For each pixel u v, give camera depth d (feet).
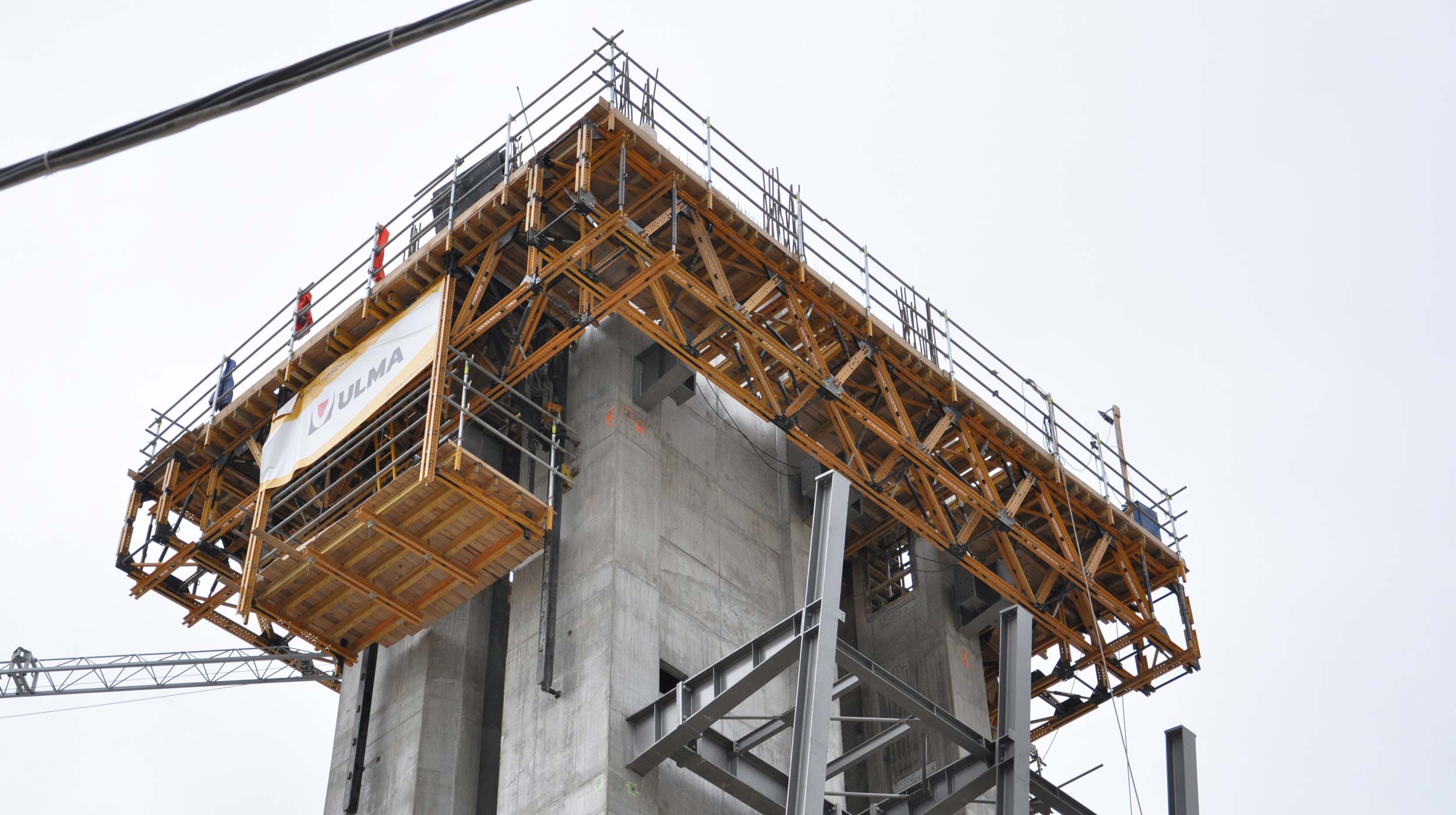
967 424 156.46
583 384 150.10
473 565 139.13
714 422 156.87
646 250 133.08
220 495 158.51
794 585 153.07
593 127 136.67
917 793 134.51
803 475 160.35
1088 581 160.56
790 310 145.18
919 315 160.66
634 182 140.97
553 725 133.18
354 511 134.10
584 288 135.33
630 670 133.59
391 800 140.46
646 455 146.10
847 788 157.69
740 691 124.88
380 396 139.33
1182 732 142.10
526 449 144.66
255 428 153.99
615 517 139.85
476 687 147.23
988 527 160.35
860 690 163.84
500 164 146.41
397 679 147.84
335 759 147.43
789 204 152.56
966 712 157.69
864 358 148.66
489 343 147.13
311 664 158.30
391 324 144.15
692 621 142.41
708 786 134.62
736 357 143.43
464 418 135.54
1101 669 167.02
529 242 133.18
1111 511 164.35
